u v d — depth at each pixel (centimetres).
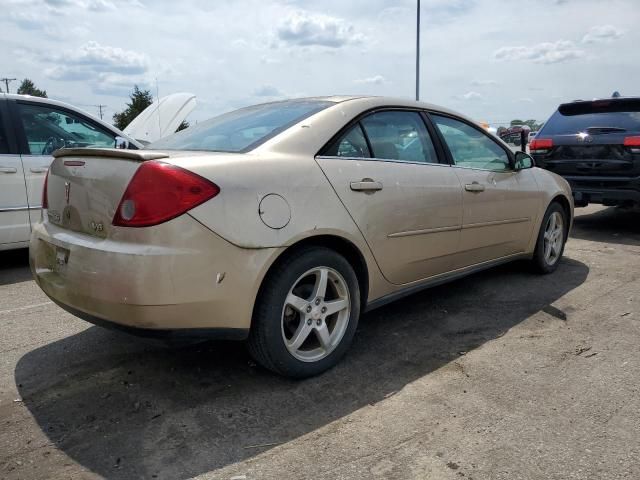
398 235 337
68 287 269
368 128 338
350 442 241
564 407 269
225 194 255
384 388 291
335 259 300
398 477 217
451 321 390
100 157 272
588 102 714
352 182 309
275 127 314
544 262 502
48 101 571
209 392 287
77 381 301
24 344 354
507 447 236
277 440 244
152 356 333
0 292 476
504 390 287
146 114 1392
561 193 507
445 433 247
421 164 363
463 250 397
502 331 371
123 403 277
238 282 259
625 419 257
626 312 404
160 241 243
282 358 283
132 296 242
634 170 652
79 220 279
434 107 398
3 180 524
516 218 450
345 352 322
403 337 362
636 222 805
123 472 221
